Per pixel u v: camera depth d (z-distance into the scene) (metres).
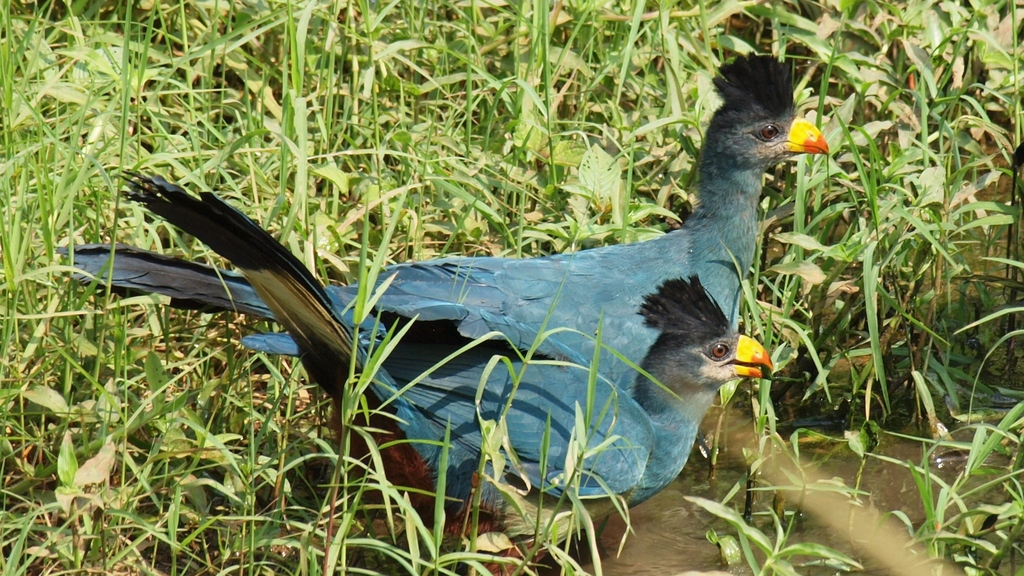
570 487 8.62
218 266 10.98
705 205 11.20
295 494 10.04
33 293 9.93
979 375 11.83
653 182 12.73
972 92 14.18
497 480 8.29
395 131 11.87
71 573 8.58
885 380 11.56
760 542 7.74
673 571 9.87
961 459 11.01
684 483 10.95
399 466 9.32
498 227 11.70
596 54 13.63
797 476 10.88
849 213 13.38
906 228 11.52
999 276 12.99
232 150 10.66
